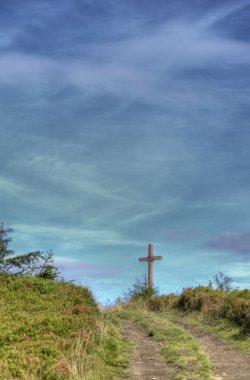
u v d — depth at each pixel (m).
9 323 19.02
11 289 25.45
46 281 27.78
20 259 30.17
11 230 30.92
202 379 15.51
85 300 25.62
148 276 41.44
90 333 19.28
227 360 18.69
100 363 16.88
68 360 16.02
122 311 30.78
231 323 24.80
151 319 27.66
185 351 19.30
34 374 15.02
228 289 34.31
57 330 18.89
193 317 28.98
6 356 15.90
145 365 17.92
